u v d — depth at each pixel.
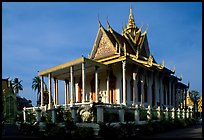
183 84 47.75
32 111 26.45
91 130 17.55
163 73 37.78
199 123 36.62
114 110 20.05
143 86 33.34
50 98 30.50
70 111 20.70
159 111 25.67
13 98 52.03
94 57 35.28
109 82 31.92
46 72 31.09
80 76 35.28
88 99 33.41
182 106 47.16
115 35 35.94
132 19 42.75
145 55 40.78
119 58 29.09
